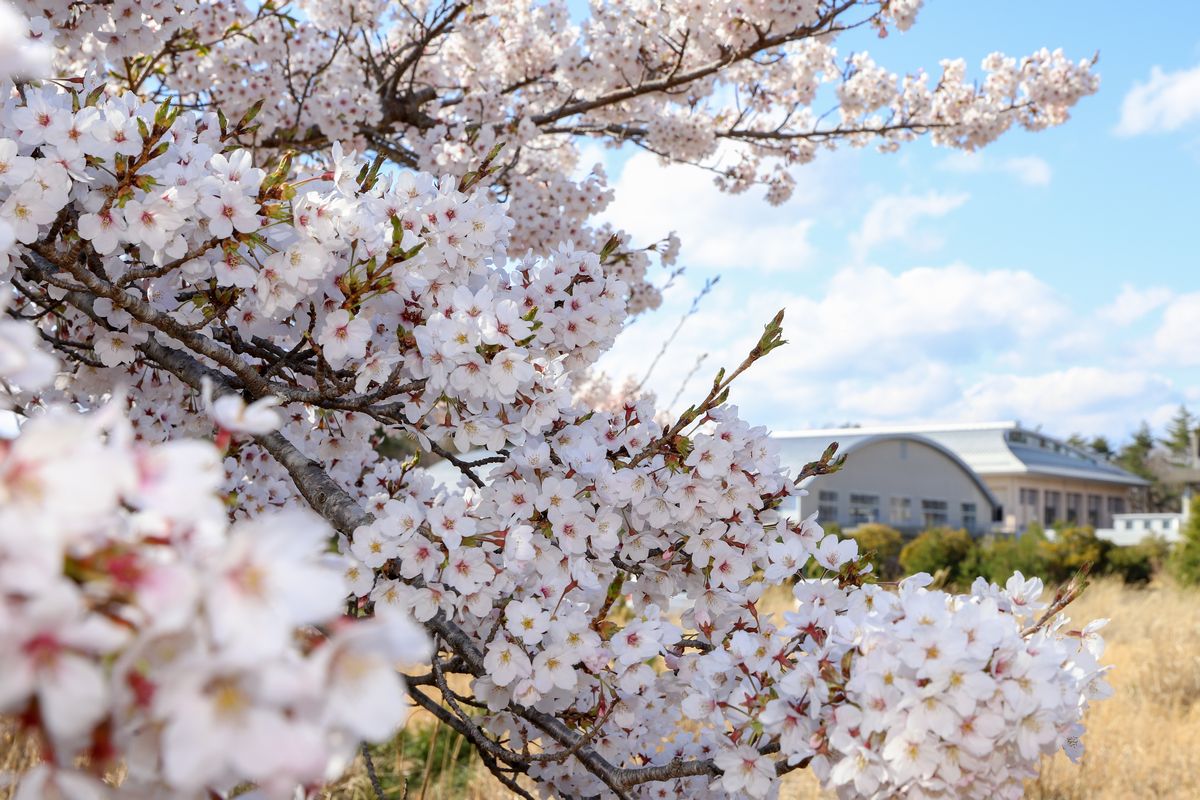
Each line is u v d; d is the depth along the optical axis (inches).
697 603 98.5
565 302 103.0
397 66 254.8
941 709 56.7
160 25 153.5
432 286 98.2
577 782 99.5
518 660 80.5
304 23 254.1
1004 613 68.9
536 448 93.0
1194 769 239.0
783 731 65.4
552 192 266.4
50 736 31.0
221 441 39.1
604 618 87.2
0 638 27.3
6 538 27.8
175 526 33.5
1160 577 781.9
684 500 93.0
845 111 328.8
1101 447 2790.4
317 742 30.0
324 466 127.3
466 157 229.5
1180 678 328.2
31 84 91.4
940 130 338.0
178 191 81.9
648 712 102.8
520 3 296.2
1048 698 58.6
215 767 28.9
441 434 93.3
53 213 78.4
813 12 223.5
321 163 244.5
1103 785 225.5
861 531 876.0
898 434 1255.5
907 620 60.4
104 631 28.3
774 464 98.2
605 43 254.1
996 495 1592.0
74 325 112.0
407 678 93.0
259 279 87.9
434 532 82.2
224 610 29.4
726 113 318.7
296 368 101.6
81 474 30.1
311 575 30.7
